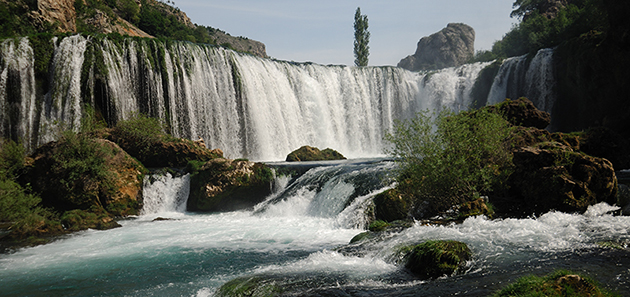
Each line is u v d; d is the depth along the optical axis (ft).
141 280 30.42
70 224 51.67
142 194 65.31
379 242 34.47
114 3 248.93
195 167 68.54
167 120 109.09
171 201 66.74
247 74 126.31
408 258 28.17
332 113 145.79
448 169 44.93
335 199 57.47
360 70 154.71
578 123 127.75
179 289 28.14
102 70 98.58
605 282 21.47
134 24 257.96
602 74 112.68
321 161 97.86
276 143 129.80
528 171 43.75
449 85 159.74
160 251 39.27
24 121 92.02
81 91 96.43
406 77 164.55
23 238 45.27
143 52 107.34
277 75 135.95
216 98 118.52
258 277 27.30
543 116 65.46
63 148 61.26
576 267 24.07
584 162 41.06
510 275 23.76
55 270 33.58
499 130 49.60
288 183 69.72
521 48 196.13
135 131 74.33
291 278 26.66
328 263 30.32
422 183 45.68
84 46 99.04
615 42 104.99
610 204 41.04
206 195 63.67
